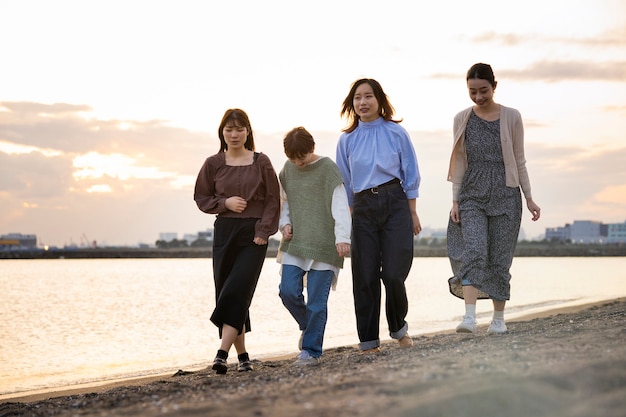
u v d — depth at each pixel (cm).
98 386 719
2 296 2716
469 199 599
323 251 547
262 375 469
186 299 2519
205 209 545
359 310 568
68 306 2178
